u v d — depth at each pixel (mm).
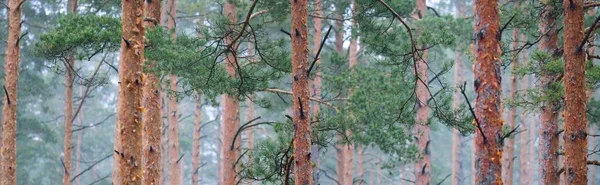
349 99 15992
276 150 14500
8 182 13672
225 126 16953
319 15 18734
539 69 12398
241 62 16234
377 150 36469
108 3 19250
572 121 9703
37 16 25875
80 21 12836
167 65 12836
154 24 12945
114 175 15500
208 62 13125
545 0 12945
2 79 26281
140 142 9016
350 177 22891
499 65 9055
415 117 17516
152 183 12820
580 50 9680
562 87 11844
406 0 16438
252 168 14859
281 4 15328
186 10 24891
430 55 24875
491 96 8977
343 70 18797
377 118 15430
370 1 15750
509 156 23906
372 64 24172
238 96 13820
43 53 12883
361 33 16734
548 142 12641
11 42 13906
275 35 26109
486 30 9055
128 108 8953
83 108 39875
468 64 34281
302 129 9266
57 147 39781
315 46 22047
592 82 11758
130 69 9016
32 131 30688
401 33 16344
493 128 8930
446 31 15367
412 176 41281
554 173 12578
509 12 13742
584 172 9656
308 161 9250
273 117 34812
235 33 14508
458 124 13633
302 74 9297
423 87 17984
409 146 16531
